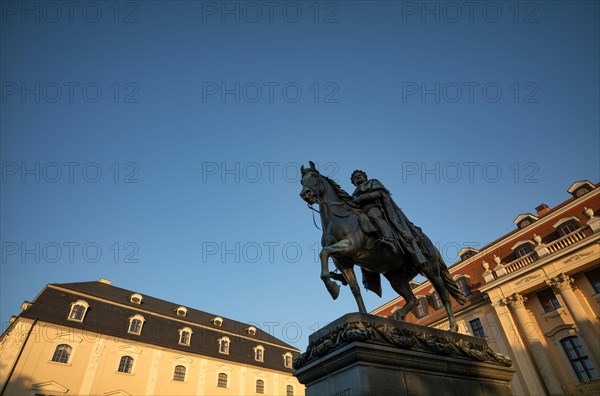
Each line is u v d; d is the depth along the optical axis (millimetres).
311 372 3672
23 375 24484
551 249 21828
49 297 29500
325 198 5008
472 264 27609
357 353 3209
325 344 3537
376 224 4836
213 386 33969
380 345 3387
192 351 34156
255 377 37594
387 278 5586
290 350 44531
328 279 4051
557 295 20984
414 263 4965
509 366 4629
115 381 28391
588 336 18938
